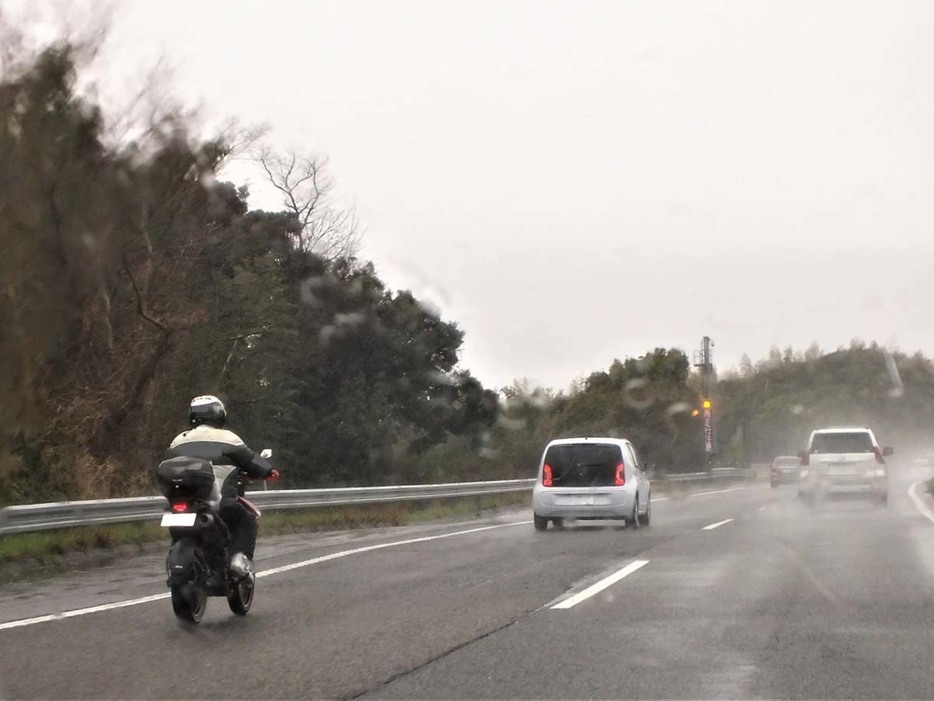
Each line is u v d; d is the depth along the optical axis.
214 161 30.47
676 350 95.00
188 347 34.16
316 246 53.47
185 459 10.20
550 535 21.75
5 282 23.17
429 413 58.03
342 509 27.47
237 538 10.84
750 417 110.50
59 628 10.35
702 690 7.68
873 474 31.30
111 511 18.23
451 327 61.38
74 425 28.12
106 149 26.77
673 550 17.92
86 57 26.03
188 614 10.39
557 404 82.81
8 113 24.81
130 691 7.75
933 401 116.25
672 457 74.06
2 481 20.66
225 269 42.16
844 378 119.44
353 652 9.14
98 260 26.06
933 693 7.57
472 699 7.49
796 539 19.81
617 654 8.98
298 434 48.75
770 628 10.13
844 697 7.46
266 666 8.58
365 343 53.88
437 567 15.59
